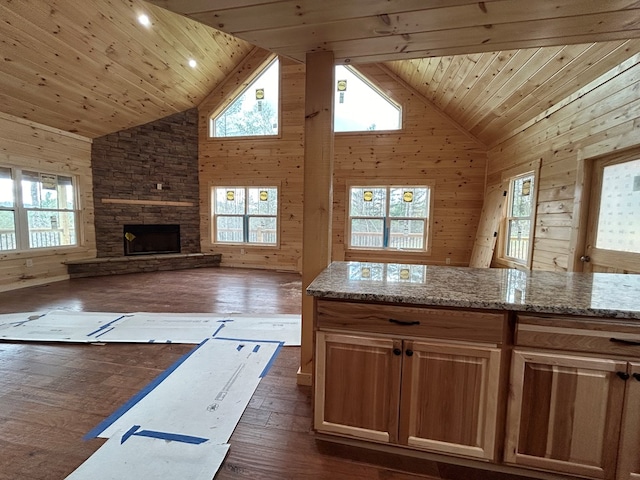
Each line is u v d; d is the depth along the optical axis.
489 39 1.68
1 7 2.91
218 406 1.80
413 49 1.80
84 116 4.84
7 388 1.96
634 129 2.33
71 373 2.15
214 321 3.23
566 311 1.20
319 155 1.90
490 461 1.36
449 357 1.34
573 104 3.05
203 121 6.45
